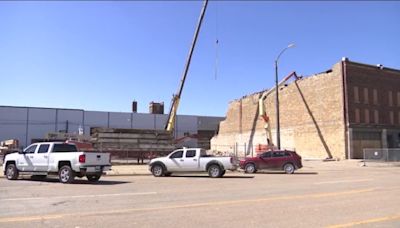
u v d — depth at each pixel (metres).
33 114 75.38
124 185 18.58
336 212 11.00
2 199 13.30
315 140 55.81
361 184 19.50
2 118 73.31
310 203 12.68
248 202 12.81
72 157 19.86
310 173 29.77
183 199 13.50
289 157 29.95
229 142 78.00
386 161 45.94
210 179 22.94
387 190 16.61
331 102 53.59
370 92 53.88
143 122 84.38
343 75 52.09
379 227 9.08
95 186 18.02
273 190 16.53
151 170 25.73
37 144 21.38
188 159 25.16
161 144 46.34
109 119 81.31
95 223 9.32
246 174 28.58
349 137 50.88
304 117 58.12
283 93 63.12
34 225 9.08
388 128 54.84
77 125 78.38
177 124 88.31
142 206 11.88
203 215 10.43
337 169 35.59
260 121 68.69
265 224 9.34
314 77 56.81
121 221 9.57
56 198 13.60
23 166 21.41
